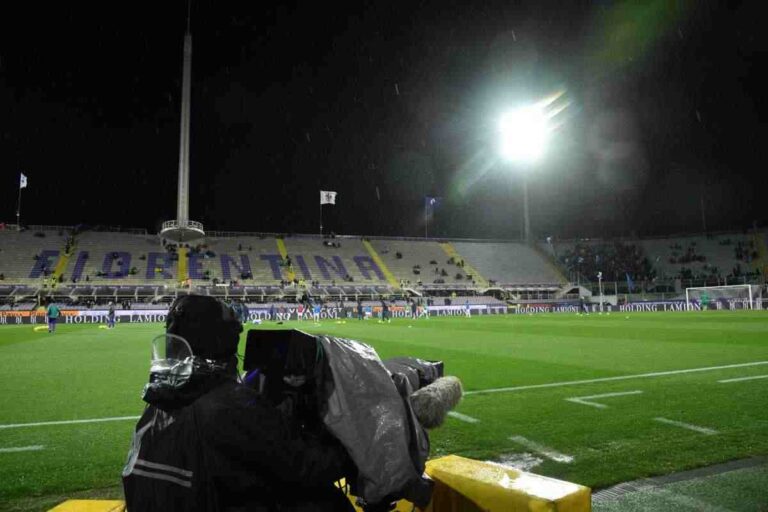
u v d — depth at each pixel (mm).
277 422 1629
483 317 38500
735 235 57531
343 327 25375
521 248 61406
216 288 42688
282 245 52656
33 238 44875
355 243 56062
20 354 13289
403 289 49219
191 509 1550
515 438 4816
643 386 7543
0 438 4992
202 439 1560
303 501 1757
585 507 1901
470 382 8016
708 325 22578
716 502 3260
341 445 1748
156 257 46344
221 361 1700
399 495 1678
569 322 27781
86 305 39125
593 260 59500
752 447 4414
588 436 4848
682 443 4562
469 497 2033
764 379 8039
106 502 2539
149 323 34719
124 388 7953
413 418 1791
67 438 4992
